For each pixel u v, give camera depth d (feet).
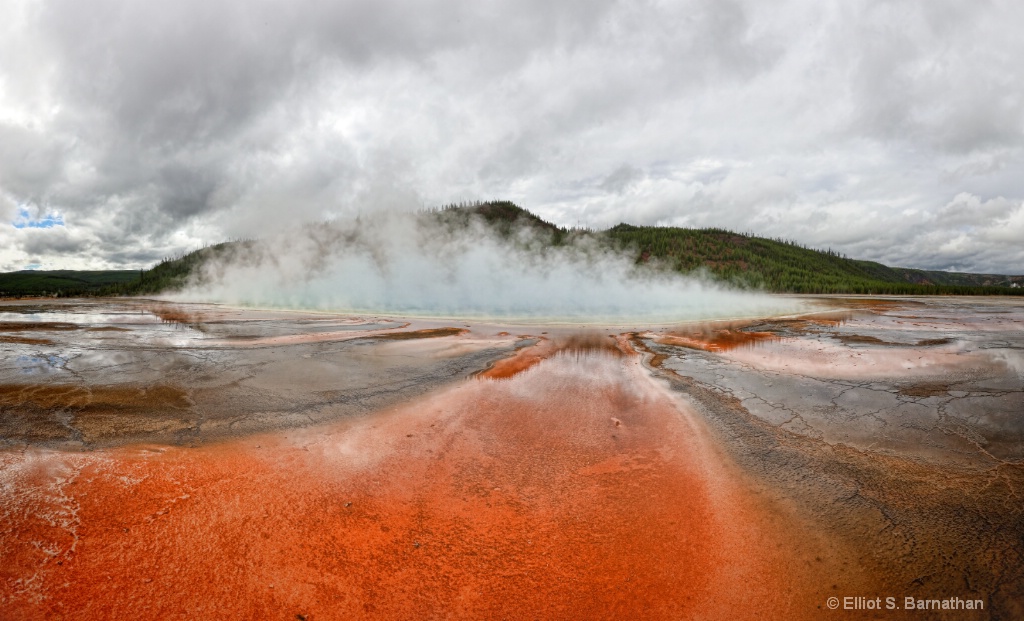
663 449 20.06
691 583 11.89
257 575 11.70
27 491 14.97
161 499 14.83
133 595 10.89
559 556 12.87
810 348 45.73
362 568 12.14
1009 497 15.70
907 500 15.65
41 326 59.88
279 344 45.24
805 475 17.56
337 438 20.49
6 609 10.34
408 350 42.73
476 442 20.54
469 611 10.94
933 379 31.78
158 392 26.50
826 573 12.25
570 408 25.64
